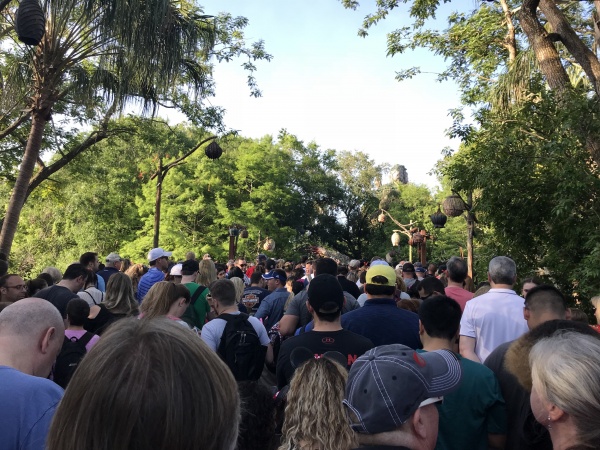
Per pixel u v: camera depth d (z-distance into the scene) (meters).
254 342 4.38
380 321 3.94
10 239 13.35
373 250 53.53
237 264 14.95
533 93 9.08
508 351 2.38
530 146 8.51
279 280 8.02
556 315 3.16
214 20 15.84
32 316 2.38
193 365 1.07
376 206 55.72
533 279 5.21
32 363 2.34
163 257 8.45
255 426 2.54
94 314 4.98
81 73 13.45
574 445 1.55
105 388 1.00
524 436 2.53
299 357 3.26
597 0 8.21
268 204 43.66
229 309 4.69
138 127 19.42
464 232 47.44
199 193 41.53
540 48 9.09
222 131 18.70
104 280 8.65
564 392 1.56
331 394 2.10
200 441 1.04
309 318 5.19
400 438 1.69
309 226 54.12
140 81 12.70
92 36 13.92
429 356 1.97
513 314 3.81
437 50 16.44
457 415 2.74
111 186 36.50
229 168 44.34
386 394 1.68
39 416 2.03
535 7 9.40
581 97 7.91
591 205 7.80
